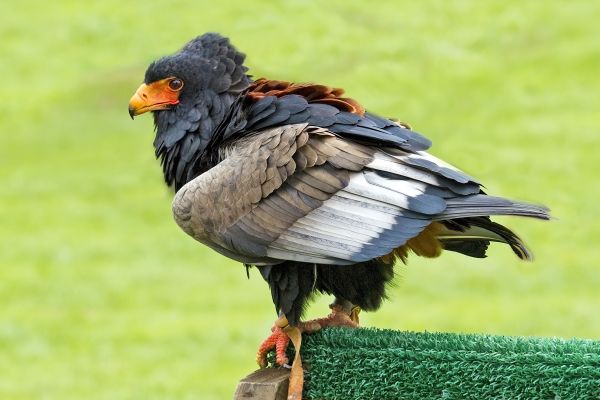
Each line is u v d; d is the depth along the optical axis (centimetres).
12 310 1755
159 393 1414
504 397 565
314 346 615
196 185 641
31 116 2666
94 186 2302
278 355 625
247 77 705
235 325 1633
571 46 2855
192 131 688
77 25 3117
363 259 599
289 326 626
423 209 597
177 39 2903
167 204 2192
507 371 564
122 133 2548
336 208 611
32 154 2489
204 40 709
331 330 622
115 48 2956
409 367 585
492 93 2627
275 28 2786
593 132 2414
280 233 617
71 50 3005
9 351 1600
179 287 1814
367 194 609
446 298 1667
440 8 3014
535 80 2717
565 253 1845
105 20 3080
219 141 670
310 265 633
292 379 605
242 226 625
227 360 1509
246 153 633
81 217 2162
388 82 2652
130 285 1834
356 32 2833
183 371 1487
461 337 602
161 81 695
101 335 1636
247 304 1723
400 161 615
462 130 2462
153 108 696
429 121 2506
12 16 3266
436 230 646
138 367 1505
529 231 1948
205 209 633
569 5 3064
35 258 1970
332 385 608
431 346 590
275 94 657
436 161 618
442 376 578
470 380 572
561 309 1605
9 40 3100
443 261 1808
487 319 1577
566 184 2164
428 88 2658
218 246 643
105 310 1739
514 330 1538
